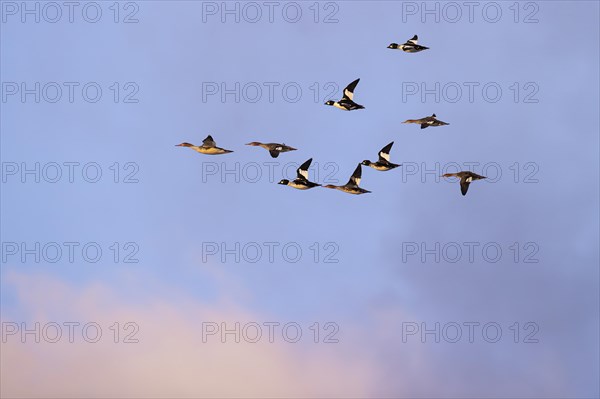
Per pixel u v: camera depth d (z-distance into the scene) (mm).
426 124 80062
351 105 78438
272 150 78250
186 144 74688
